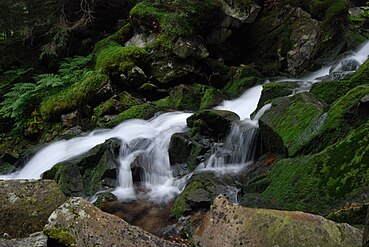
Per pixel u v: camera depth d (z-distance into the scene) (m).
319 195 3.97
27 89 9.95
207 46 10.43
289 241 2.58
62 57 11.48
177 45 9.41
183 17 9.79
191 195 4.91
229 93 9.16
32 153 7.78
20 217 3.24
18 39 12.41
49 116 9.11
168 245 2.74
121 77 9.18
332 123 4.64
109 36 11.04
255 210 2.84
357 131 4.11
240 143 5.89
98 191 5.78
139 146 6.58
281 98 5.91
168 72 9.32
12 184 3.40
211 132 6.36
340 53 9.40
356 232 2.60
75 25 11.23
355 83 5.75
